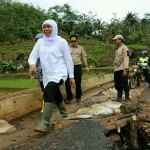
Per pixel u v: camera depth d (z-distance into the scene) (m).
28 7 63.44
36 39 5.45
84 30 63.88
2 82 14.25
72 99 7.79
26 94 6.12
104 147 3.55
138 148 4.56
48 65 4.12
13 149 3.67
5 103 5.19
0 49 35.75
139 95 8.88
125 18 62.50
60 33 56.00
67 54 4.21
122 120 4.67
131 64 30.45
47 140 3.76
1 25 45.72
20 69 27.03
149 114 5.11
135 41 49.41
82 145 3.51
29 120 5.50
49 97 4.02
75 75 7.08
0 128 4.64
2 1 63.16
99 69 23.03
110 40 53.38
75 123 4.20
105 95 8.57
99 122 4.57
